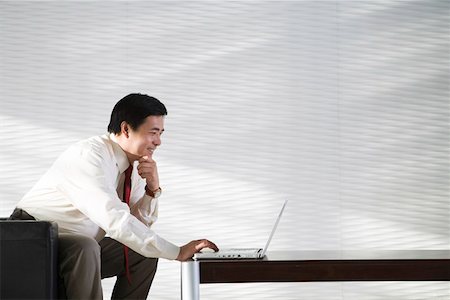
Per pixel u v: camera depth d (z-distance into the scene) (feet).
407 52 17.70
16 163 17.33
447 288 17.53
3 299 9.30
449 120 17.63
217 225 17.39
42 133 17.40
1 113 17.37
